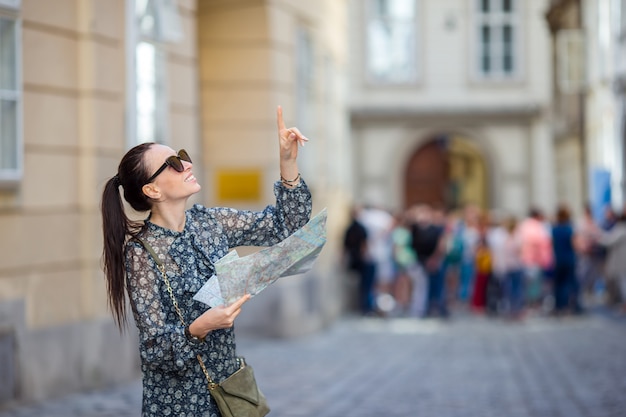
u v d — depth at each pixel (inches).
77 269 513.3
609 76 1259.8
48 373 477.1
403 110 1552.7
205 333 176.7
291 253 179.5
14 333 457.7
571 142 1555.1
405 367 623.8
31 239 478.9
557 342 778.8
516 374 588.7
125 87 546.3
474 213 1208.8
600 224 1208.8
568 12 1487.5
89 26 516.4
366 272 1043.3
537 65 1546.5
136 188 184.2
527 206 1552.7
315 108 912.3
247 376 184.1
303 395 499.8
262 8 768.3
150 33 573.6
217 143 784.3
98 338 510.9
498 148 1555.1
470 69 1552.7
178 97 616.7
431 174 1608.0
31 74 482.9
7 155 465.7
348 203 1142.3
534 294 1051.3
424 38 1557.6
